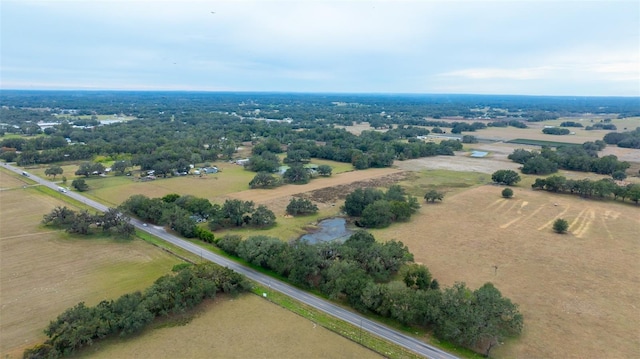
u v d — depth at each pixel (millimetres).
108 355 66562
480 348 70188
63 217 125688
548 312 80812
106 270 96938
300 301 84625
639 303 84375
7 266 97625
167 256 105625
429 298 76188
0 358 65062
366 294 78688
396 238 118938
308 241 108000
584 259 105438
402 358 67250
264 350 68625
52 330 67875
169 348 68688
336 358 67125
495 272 97562
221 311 80375
